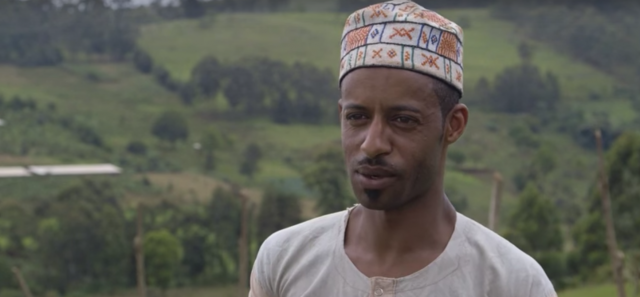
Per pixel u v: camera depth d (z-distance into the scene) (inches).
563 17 3472.0
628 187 1196.5
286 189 1921.8
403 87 68.1
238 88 2906.0
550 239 1305.4
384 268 72.5
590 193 1296.8
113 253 1430.9
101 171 2091.5
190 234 1492.4
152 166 2239.2
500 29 3449.8
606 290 1093.8
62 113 2667.3
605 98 2714.1
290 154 2394.2
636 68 2989.7
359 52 70.0
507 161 2123.5
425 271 71.2
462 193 1802.4
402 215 72.1
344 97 71.2
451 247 72.5
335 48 3427.7
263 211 1104.2
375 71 68.9
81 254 1421.0
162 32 3698.3
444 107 70.7
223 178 2148.1
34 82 3058.6
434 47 69.4
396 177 68.5
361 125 70.0
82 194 1663.4
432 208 72.9
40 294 1336.1
